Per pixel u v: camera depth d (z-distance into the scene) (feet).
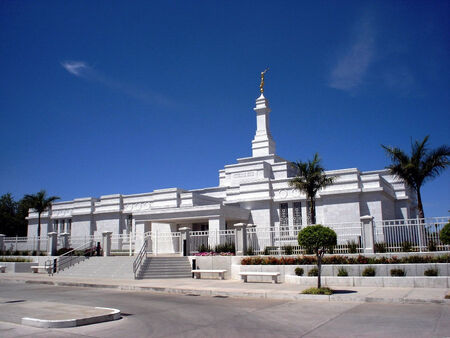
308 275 68.08
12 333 31.96
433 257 63.36
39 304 46.19
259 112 166.20
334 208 116.47
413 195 145.48
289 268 71.10
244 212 126.72
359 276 63.52
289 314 40.78
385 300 47.73
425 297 47.60
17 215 216.33
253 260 76.64
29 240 131.34
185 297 55.88
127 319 38.55
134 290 66.13
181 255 93.66
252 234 84.89
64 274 93.91
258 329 33.63
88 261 97.19
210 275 82.58
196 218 114.42
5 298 55.26
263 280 72.38
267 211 127.75
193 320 37.88
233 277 79.71
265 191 129.39
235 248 83.82
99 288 69.82
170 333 32.27
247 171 149.89
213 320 37.86
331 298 50.11
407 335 30.37
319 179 98.32
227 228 129.39
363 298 48.91
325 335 31.09
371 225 70.44
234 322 36.78
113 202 158.61
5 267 108.37
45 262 103.40
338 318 38.06
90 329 33.81
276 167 151.33
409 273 62.13
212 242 98.53
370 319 37.17
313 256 71.61
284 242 86.84
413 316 38.04
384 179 122.83
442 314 38.65
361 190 114.32
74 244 123.95
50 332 32.45
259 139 163.02
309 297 51.37
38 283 80.18
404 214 130.11
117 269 88.84
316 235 53.62
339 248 74.74
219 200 149.38
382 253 67.21
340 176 118.11
